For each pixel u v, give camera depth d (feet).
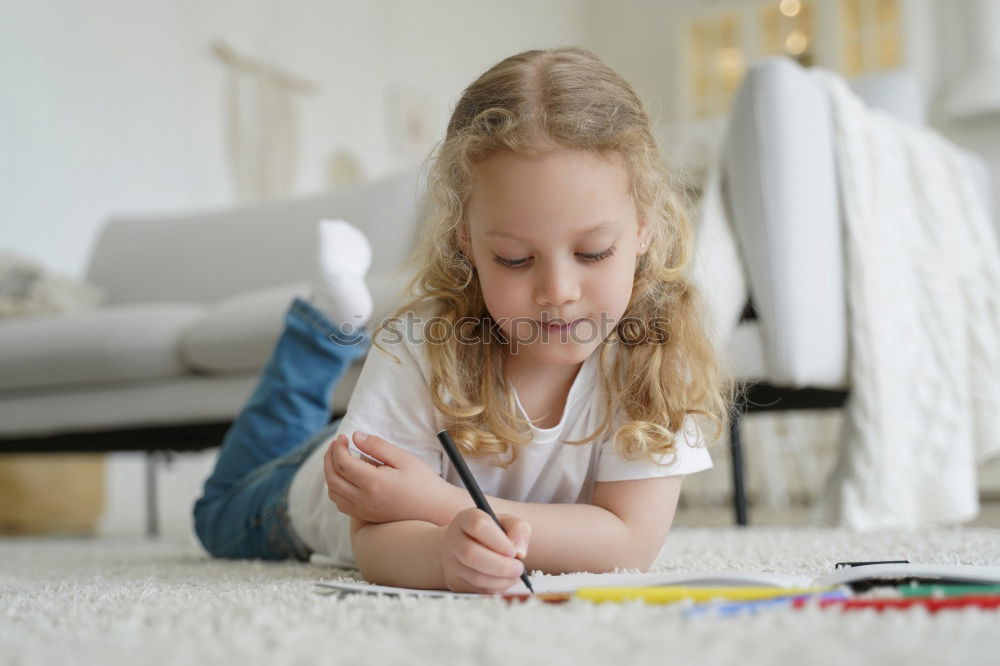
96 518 11.55
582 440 3.49
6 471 10.62
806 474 15.02
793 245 6.57
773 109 6.67
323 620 2.07
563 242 2.95
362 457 3.39
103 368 8.31
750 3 20.49
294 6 17.33
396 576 2.95
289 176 16.83
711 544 5.05
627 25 23.13
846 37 19.33
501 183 2.96
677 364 3.56
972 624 1.70
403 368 3.50
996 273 7.40
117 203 14.07
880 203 7.01
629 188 3.11
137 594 2.94
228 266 10.29
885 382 6.66
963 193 7.58
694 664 1.48
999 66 16.65
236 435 4.95
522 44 21.50
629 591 2.21
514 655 1.58
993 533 5.32
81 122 13.70
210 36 15.67
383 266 8.98
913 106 10.74
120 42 14.32
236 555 4.98
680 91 21.20
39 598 2.91
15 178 12.85
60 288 10.28
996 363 7.18
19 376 8.65
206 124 15.47
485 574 2.56
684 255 3.67
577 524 3.26
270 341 7.64
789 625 1.75
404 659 1.60
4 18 12.89
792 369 6.50
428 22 20.45
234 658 1.66
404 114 19.49
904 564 2.41
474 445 3.39
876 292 6.79
